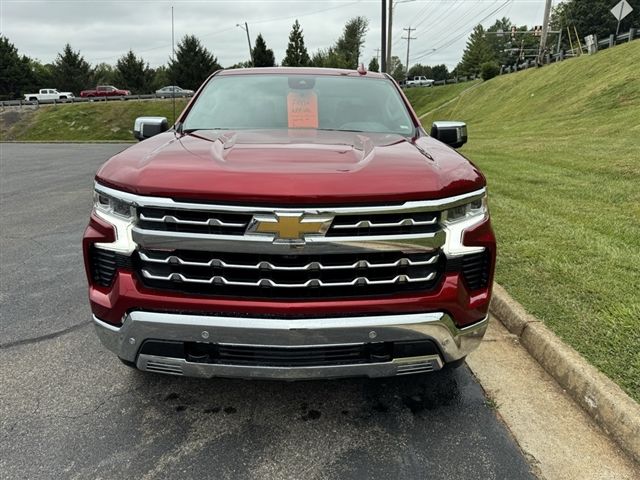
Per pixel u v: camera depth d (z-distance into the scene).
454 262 2.19
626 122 13.08
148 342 2.18
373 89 3.57
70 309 3.93
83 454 2.30
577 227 5.30
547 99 22.28
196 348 2.18
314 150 2.38
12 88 68.62
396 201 2.04
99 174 2.27
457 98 40.69
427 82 66.62
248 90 3.48
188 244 2.04
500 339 3.32
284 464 2.25
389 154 2.38
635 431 2.26
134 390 2.82
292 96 3.41
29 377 2.95
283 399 2.74
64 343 3.37
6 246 5.68
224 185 1.99
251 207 1.97
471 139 15.73
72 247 5.64
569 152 10.20
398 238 2.05
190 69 61.81
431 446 2.36
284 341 2.08
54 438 2.41
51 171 13.53
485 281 2.35
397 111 3.39
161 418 2.57
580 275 3.98
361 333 2.11
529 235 5.05
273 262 2.03
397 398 2.74
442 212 2.12
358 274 2.10
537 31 56.84
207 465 2.24
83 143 31.64
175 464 2.24
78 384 2.88
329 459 2.28
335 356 2.17
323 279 2.07
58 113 42.28
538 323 3.21
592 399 2.54
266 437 2.43
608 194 6.71
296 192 1.96
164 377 2.95
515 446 2.36
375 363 2.18
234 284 2.08
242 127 3.10
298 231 1.98
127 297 2.15
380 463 2.25
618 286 3.75
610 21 65.25
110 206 2.18
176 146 2.49
